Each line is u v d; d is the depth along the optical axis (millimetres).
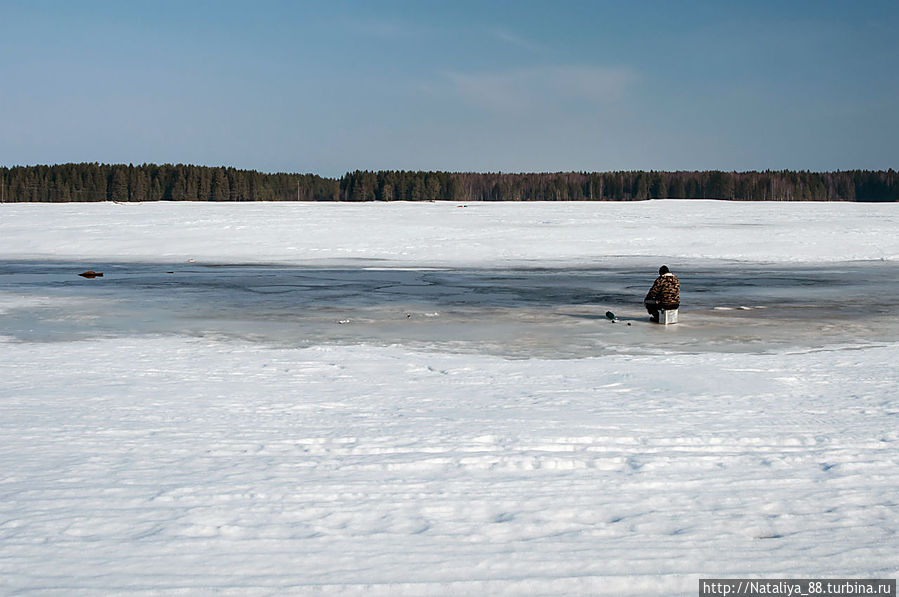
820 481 5609
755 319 17094
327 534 4535
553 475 5715
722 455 6234
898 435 6895
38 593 3748
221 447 6426
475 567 4117
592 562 4195
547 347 13391
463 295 21891
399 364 11195
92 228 50125
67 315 17609
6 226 52750
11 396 8570
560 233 46125
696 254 37062
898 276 27641
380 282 25781
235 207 86875
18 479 5484
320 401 8398
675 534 4605
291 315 17734
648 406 8125
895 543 4516
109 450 6297
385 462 5961
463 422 7336
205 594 3770
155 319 16984
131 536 4477
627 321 16734
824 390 9039
